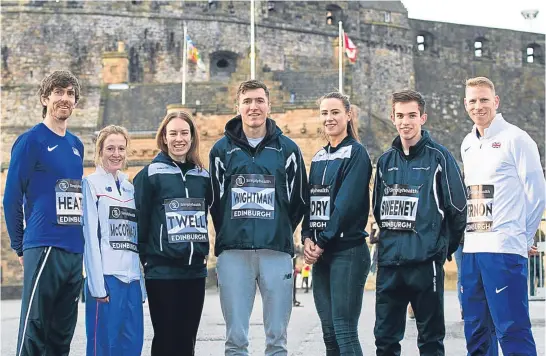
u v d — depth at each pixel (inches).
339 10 3486.7
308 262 503.8
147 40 3230.8
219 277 498.6
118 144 523.2
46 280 481.4
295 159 507.5
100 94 2910.9
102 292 506.0
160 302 505.4
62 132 500.1
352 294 502.9
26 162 484.7
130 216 521.0
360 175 505.4
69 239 488.4
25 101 3122.5
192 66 3248.0
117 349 509.4
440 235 490.9
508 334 492.1
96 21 3201.3
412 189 493.7
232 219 495.8
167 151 519.5
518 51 3922.2
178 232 505.4
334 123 517.0
